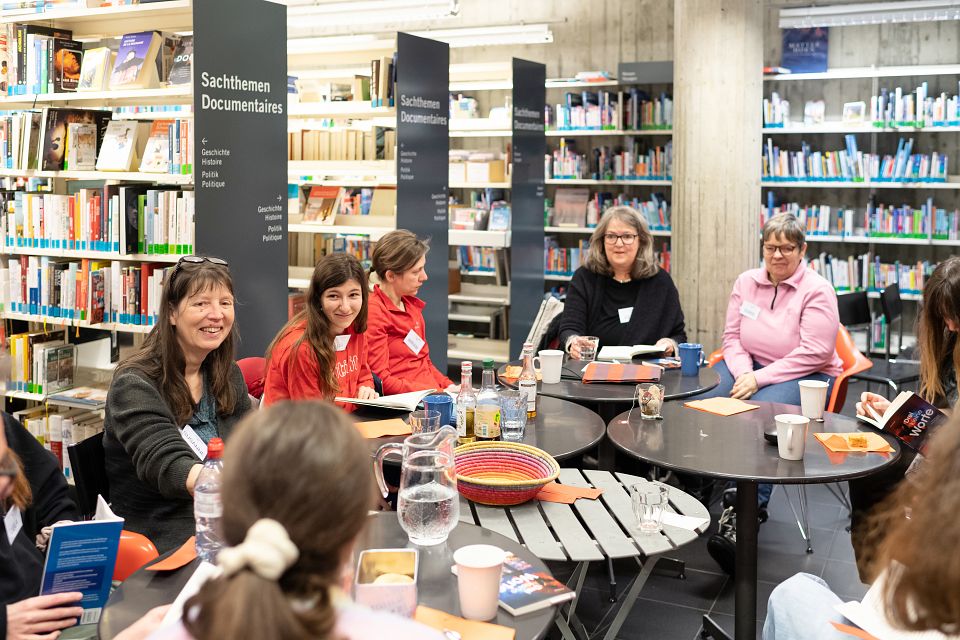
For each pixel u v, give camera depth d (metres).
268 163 4.36
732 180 6.70
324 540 0.92
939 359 2.80
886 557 1.24
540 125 7.14
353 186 6.93
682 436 2.81
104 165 4.46
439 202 5.72
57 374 4.68
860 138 7.73
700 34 6.62
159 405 2.35
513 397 2.73
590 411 3.12
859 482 2.89
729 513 3.59
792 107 8.09
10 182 4.98
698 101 6.69
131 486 2.40
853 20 7.11
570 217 8.50
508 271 7.50
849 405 6.45
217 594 0.85
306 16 7.07
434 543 1.81
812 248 8.13
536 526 2.06
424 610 1.51
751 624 2.74
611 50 8.75
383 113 5.93
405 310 3.94
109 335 4.77
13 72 4.67
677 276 6.97
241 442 0.96
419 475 1.80
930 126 7.23
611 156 8.32
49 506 2.18
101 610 1.67
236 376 2.66
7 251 4.70
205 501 1.75
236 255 4.21
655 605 3.30
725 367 4.54
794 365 4.16
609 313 4.50
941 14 6.80
